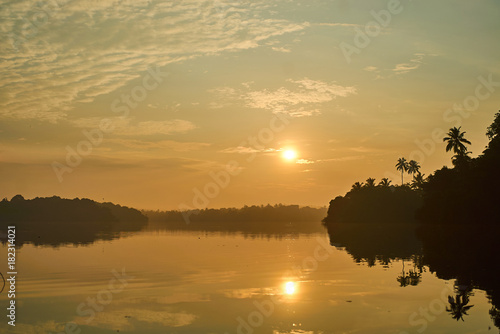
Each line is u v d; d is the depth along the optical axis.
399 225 123.69
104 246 49.56
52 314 16.59
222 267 29.45
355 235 71.81
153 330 14.55
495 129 73.38
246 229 114.38
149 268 29.09
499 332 13.93
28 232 89.31
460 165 88.69
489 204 72.00
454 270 26.77
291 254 38.91
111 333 14.27
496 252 37.91
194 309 17.25
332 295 19.64
